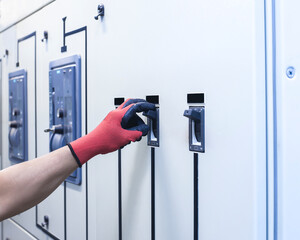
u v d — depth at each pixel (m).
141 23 0.99
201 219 0.83
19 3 1.82
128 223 1.06
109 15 1.12
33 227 1.72
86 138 0.90
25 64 1.79
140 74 1.00
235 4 0.73
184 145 0.87
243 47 0.72
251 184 0.71
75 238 1.38
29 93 1.75
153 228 0.97
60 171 0.88
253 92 0.70
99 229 1.21
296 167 0.76
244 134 0.72
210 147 0.80
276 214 0.75
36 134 1.69
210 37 0.79
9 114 1.99
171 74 0.90
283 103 0.74
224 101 0.76
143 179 1.00
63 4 1.42
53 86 1.50
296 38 0.75
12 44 1.93
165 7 0.90
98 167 1.20
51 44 1.53
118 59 1.08
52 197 1.55
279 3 0.73
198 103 0.83
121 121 0.89
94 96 1.21
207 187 0.81
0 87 2.15
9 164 2.04
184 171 0.87
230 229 0.76
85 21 1.28
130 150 1.05
